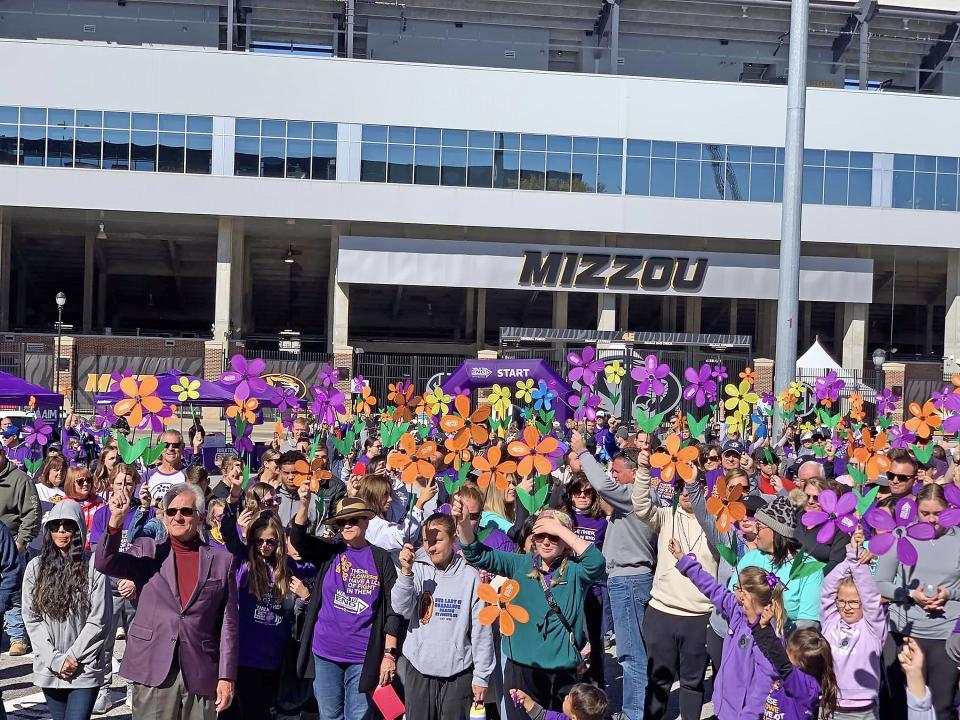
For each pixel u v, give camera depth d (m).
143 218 45.66
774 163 46.22
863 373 46.56
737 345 41.78
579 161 45.75
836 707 6.62
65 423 20.73
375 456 11.30
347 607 7.00
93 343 44.66
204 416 41.19
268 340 52.47
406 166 45.09
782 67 51.19
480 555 6.80
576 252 46.34
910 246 47.50
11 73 43.00
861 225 46.50
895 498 8.08
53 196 43.25
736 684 6.34
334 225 46.62
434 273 45.91
